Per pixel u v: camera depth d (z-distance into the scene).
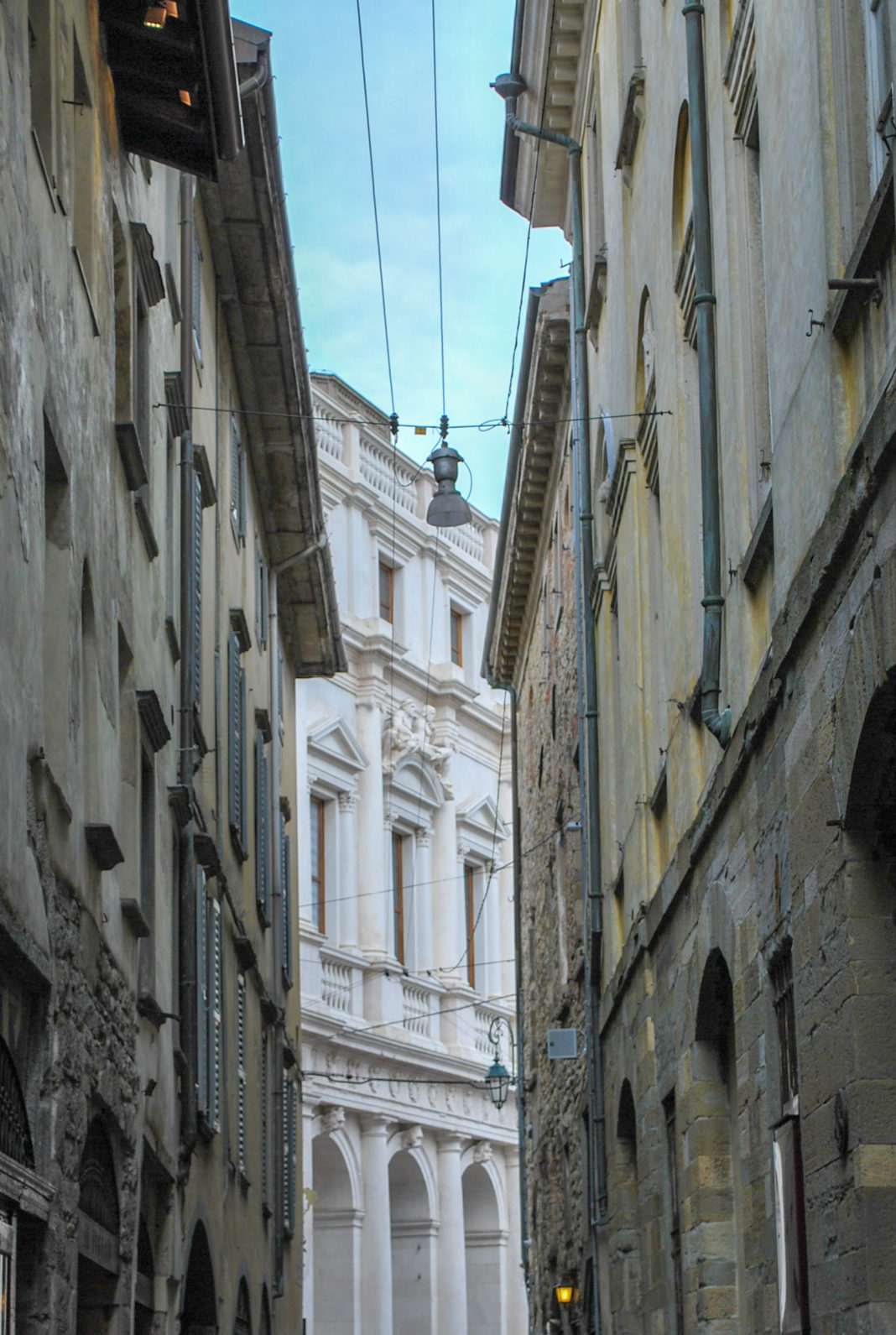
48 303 10.88
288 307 23.45
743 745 11.12
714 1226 13.11
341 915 38.62
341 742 39.31
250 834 24.28
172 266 17.61
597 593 19.97
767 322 10.73
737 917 11.75
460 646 45.41
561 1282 26.06
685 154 14.13
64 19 12.12
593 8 20.00
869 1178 8.41
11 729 9.40
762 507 11.45
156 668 15.81
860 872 8.72
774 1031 10.76
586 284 20.95
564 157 23.67
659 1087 15.35
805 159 9.58
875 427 7.95
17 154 9.98
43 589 10.52
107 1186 12.91
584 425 20.42
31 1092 10.19
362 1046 38.06
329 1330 37.03
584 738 20.38
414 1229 40.59
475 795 44.78
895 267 8.16
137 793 14.27
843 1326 8.79
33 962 9.74
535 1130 30.14
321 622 32.19
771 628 10.68
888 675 7.95
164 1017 14.99
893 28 8.16
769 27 10.45
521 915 32.78
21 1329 9.95
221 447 22.62
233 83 14.59
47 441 11.05
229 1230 20.34
